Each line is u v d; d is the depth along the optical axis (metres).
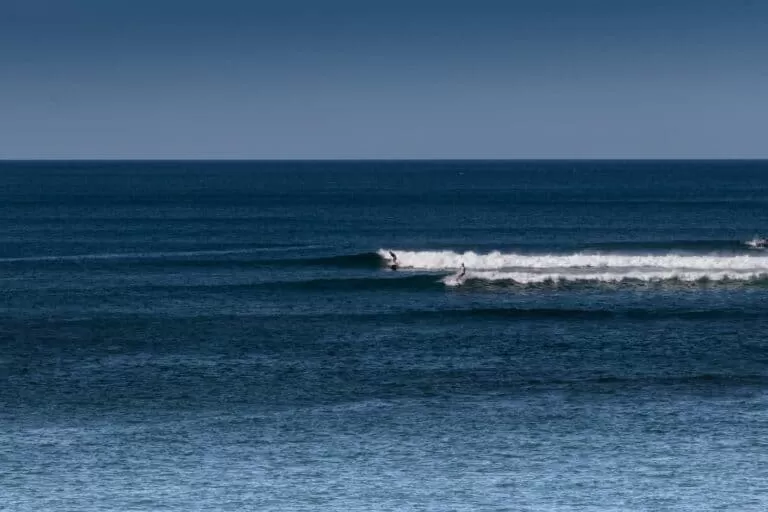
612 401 147.50
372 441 129.75
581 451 125.56
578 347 181.12
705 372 164.12
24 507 107.25
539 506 107.88
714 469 119.00
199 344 185.12
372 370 165.88
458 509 107.06
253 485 114.19
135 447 127.56
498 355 175.62
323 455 124.38
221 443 129.12
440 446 127.62
